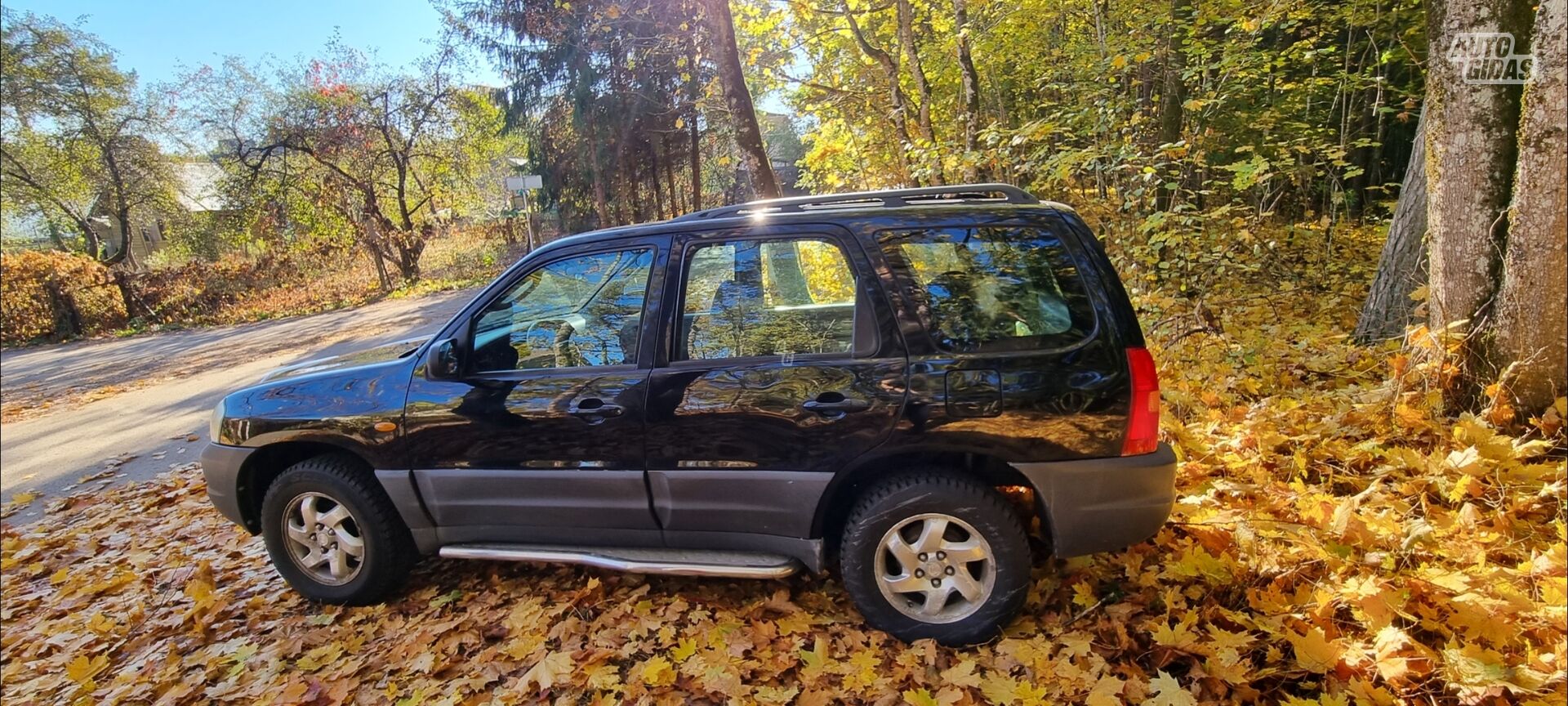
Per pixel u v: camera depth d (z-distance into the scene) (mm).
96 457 7230
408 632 3131
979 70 11969
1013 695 2314
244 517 3498
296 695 2740
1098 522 2535
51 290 18281
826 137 13641
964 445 2553
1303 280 7258
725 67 7797
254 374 11156
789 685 2553
